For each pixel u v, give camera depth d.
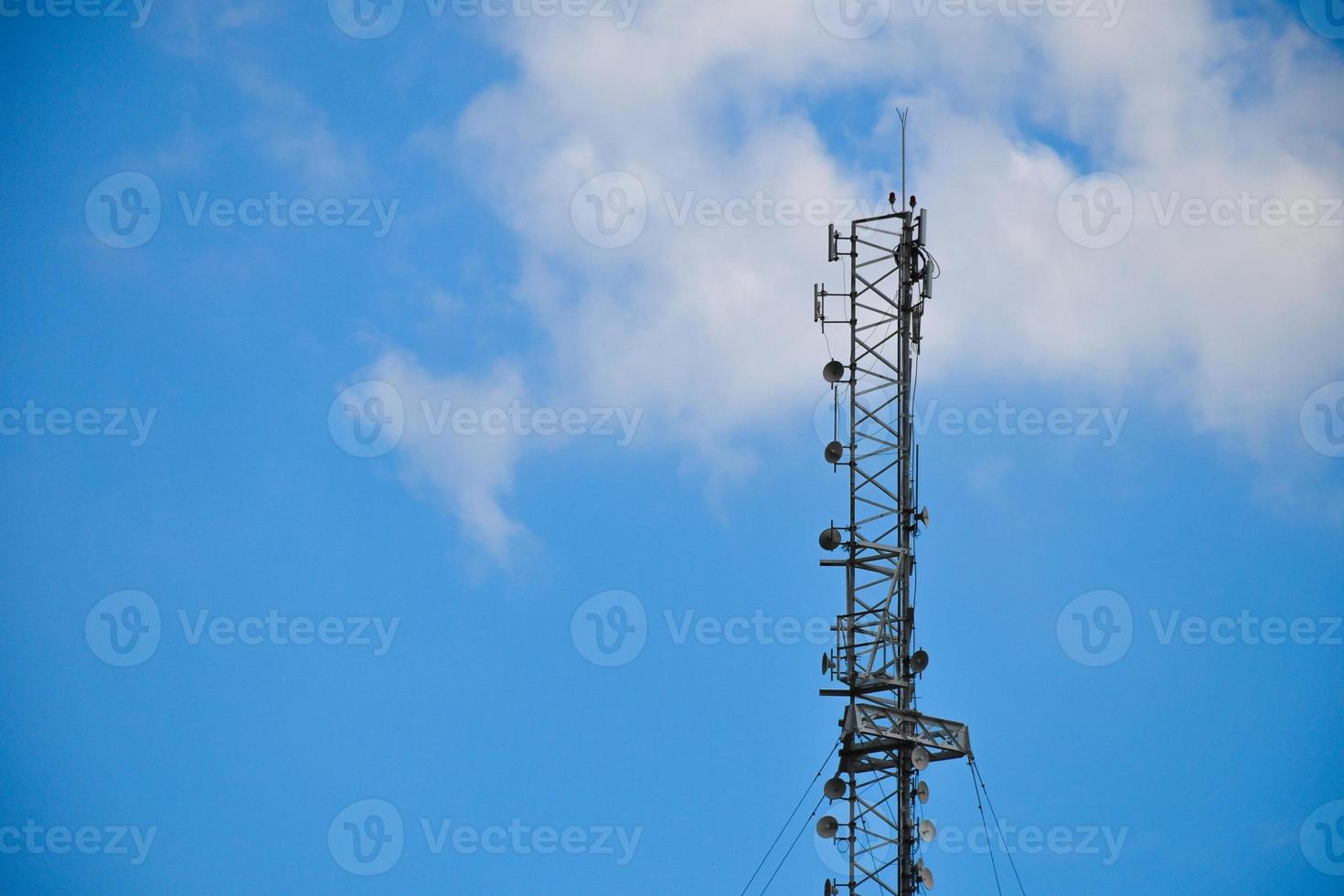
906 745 53.53
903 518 54.88
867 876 53.31
